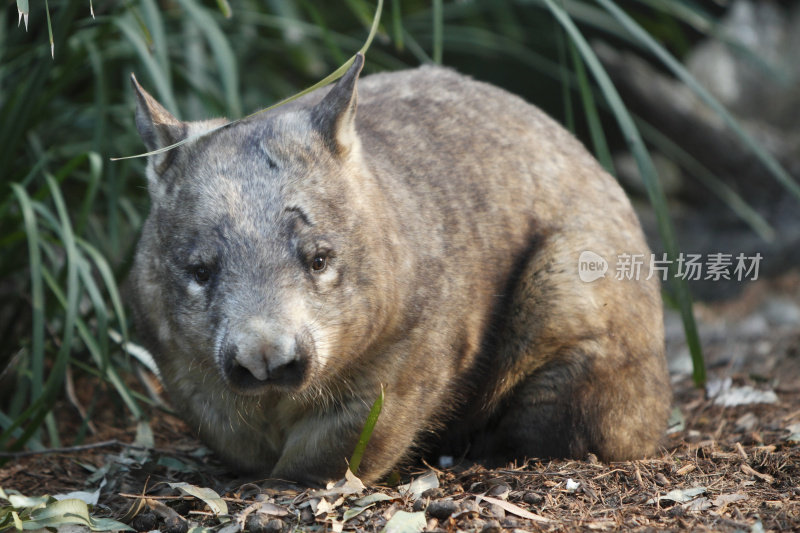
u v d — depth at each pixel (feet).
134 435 28.19
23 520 18.83
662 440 25.00
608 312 23.39
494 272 23.34
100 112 28.19
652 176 25.12
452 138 23.88
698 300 46.60
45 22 32.07
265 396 21.09
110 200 28.35
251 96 37.24
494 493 20.21
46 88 31.37
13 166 30.73
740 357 35.40
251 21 35.04
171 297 19.81
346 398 21.15
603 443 23.66
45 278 26.43
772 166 27.30
